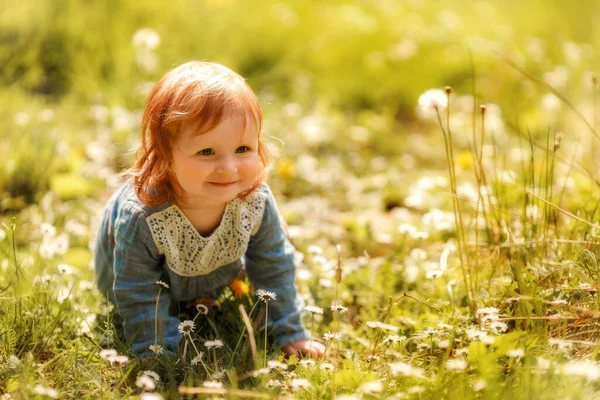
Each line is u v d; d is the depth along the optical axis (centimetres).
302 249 394
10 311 274
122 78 605
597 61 729
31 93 590
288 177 495
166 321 279
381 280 339
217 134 245
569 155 500
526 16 891
